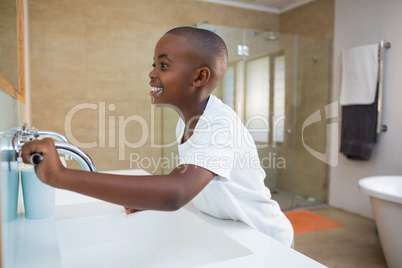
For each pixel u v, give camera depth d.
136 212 0.81
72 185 0.36
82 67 1.47
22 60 0.95
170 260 0.69
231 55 2.76
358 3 2.80
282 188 3.02
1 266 0.28
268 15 3.31
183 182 0.42
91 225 0.77
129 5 1.27
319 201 3.22
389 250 1.88
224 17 2.95
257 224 0.73
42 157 0.35
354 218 2.79
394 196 1.80
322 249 2.12
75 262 0.70
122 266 0.68
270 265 0.49
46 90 1.68
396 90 2.56
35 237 0.63
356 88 2.70
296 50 3.06
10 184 0.46
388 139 2.63
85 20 1.45
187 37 0.50
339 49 2.98
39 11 1.52
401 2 2.49
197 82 0.52
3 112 0.41
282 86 3.02
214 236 0.68
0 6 0.47
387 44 2.59
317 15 3.13
